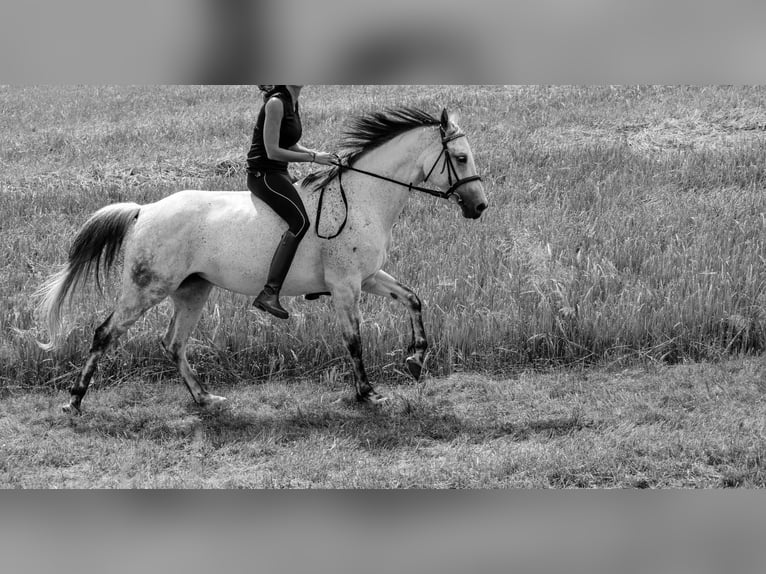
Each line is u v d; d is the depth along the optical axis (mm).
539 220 12797
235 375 9234
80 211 13805
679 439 7414
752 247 11297
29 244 12555
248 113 19047
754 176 14250
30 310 10102
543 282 10383
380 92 19953
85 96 21328
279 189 7867
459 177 8039
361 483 6945
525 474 7020
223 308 9812
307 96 19719
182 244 8047
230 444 7738
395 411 8289
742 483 6852
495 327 9492
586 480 6961
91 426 8133
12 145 17109
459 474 7035
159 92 21547
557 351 9461
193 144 16828
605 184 14117
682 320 9578
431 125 8172
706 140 15938
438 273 10742
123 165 15812
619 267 11219
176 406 8570
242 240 7973
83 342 9344
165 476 7223
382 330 9328
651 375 8977
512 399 8562
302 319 9516
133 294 8156
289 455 7461
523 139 16281
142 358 9273
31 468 7395
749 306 9805
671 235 12195
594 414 8086
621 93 18906
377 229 8172
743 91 18344
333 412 8297
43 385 9117
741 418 7840
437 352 9281
